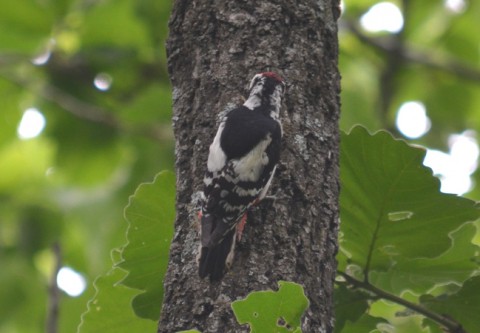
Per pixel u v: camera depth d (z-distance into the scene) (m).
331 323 8.42
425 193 9.70
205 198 8.84
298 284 7.48
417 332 14.93
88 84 20.86
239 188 8.71
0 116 21.16
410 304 10.05
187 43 9.35
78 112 20.77
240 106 9.08
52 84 20.81
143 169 20.66
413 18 24.69
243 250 8.41
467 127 24.39
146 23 20.44
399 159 9.55
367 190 9.84
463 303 10.14
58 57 20.36
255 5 9.24
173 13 9.54
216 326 8.03
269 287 8.18
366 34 24.83
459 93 24.45
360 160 9.66
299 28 9.24
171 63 9.47
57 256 12.34
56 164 21.11
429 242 10.13
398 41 23.98
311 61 9.18
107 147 20.97
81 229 20.19
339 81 9.40
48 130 21.08
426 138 23.84
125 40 20.55
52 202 21.14
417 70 24.58
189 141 9.13
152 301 10.31
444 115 24.44
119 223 20.09
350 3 25.09
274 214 8.58
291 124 8.95
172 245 8.86
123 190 20.47
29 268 21.28
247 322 7.59
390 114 23.53
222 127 8.98
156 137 20.70
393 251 10.24
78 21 20.20
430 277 10.63
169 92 20.59
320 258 8.52
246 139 8.88
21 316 21.08
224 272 8.24
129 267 10.20
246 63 9.09
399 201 9.80
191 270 8.48
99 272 19.61
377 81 23.75
